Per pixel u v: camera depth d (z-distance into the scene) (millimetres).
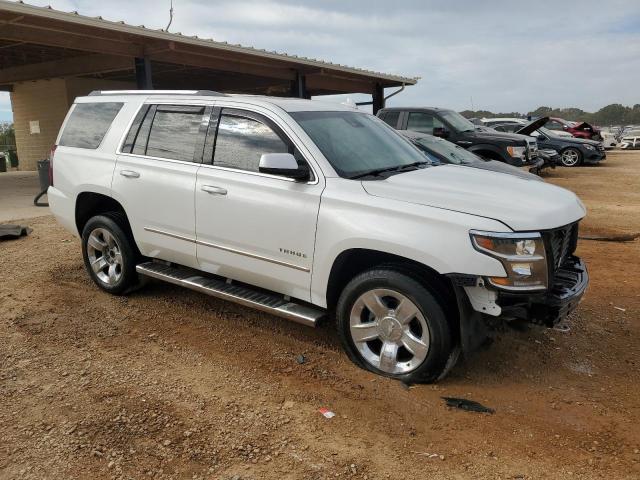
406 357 3934
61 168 5734
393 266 3777
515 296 3475
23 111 21891
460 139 12820
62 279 6086
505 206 3613
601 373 4051
